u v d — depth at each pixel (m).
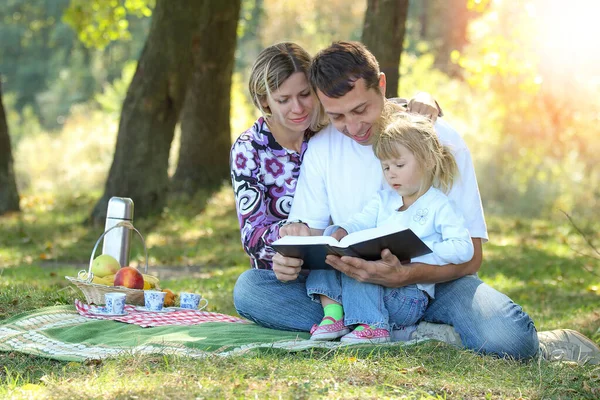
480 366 4.86
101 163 23.70
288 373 4.40
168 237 14.77
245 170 5.76
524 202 20.67
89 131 26.47
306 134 5.84
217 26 18.16
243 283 5.68
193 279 10.46
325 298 5.36
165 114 15.56
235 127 23.69
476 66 18.89
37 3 45.44
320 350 4.96
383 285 5.17
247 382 4.21
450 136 5.61
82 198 19.86
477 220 5.48
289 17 40.31
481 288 5.27
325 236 4.98
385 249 4.98
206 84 18.34
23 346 5.11
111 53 43.84
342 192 5.65
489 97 24.12
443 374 4.62
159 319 5.92
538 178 21.59
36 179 22.95
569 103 22.34
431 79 27.92
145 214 15.59
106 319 5.84
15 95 43.88
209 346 4.98
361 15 40.53
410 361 4.82
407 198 5.38
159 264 12.59
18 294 6.92
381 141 5.27
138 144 15.49
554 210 20.14
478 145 22.80
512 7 19.00
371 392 4.14
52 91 42.75
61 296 6.82
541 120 22.88
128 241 7.13
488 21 19.36
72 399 3.98
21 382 4.48
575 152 22.34
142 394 4.00
